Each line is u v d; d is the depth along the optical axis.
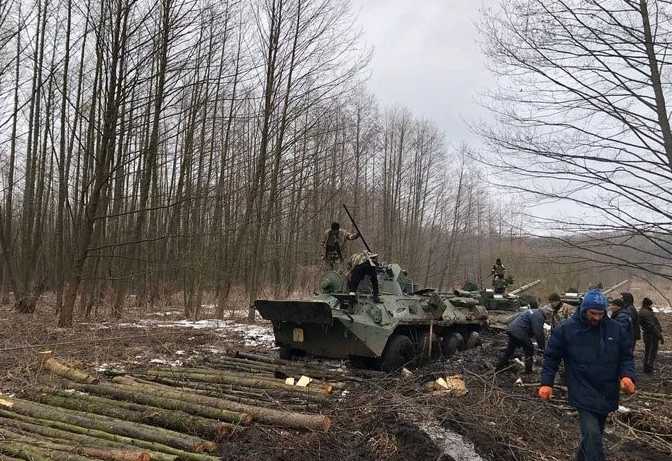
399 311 10.13
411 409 6.57
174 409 6.32
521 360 10.72
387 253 32.78
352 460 5.29
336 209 28.11
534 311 9.54
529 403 7.33
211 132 20.22
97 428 5.71
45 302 17.53
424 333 10.67
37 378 7.65
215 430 5.60
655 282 8.74
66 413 6.06
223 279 17.34
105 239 16.73
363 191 31.42
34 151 18.69
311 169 26.55
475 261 46.47
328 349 9.70
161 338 11.88
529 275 17.30
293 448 5.41
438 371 9.40
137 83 12.47
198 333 13.09
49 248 24.83
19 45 15.48
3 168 26.38
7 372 7.99
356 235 10.59
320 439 5.66
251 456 5.18
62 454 4.91
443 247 44.84
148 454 4.95
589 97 6.70
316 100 17.86
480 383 8.27
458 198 40.66
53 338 11.04
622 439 6.06
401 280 11.38
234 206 20.84
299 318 9.42
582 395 4.62
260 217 17.03
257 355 10.06
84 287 14.46
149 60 13.27
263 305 9.62
